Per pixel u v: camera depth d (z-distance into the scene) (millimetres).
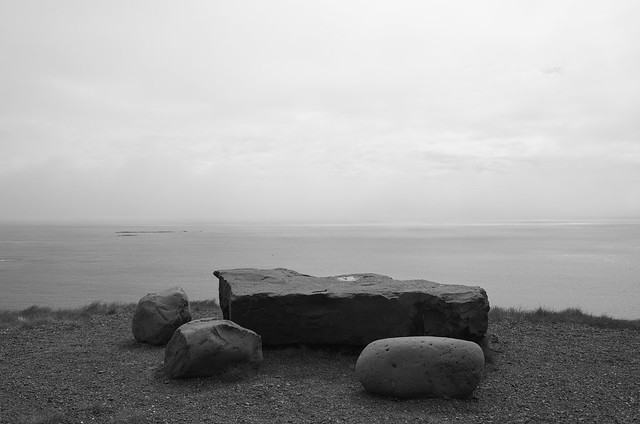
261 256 104500
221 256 106250
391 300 12789
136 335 14602
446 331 12727
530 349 13727
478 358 10039
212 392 10398
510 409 9602
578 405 9781
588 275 67750
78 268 82000
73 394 10422
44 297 46219
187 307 14891
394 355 9992
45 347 14250
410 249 129375
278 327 13094
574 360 12750
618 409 9578
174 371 11195
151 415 9234
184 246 150875
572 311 19203
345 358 12828
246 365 11594
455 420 9047
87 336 15625
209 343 11141
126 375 11641
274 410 9461
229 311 13477
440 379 9891
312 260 91688
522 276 65562
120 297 46000
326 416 9172
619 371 11852
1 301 43375
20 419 9047
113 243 172875
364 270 70500
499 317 17672
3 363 12664
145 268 80625
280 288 13766
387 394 9992
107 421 8961
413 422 8891
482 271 71750
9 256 112188
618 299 45031
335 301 12914
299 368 12062
